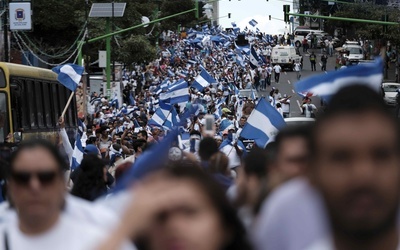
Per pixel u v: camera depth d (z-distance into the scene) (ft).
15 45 196.95
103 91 175.01
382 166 9.37
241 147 55.67
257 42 372.99
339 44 372.38
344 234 9.51
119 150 66.90
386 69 258.16
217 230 11.04
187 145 58.85
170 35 373.81
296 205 14.67
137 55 215.51
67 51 187.93
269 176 22.63
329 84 19.08
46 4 200.23
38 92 79.00
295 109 184.24
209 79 127.65
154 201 10.48
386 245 9.61
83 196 31.14
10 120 69.56
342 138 9.42
